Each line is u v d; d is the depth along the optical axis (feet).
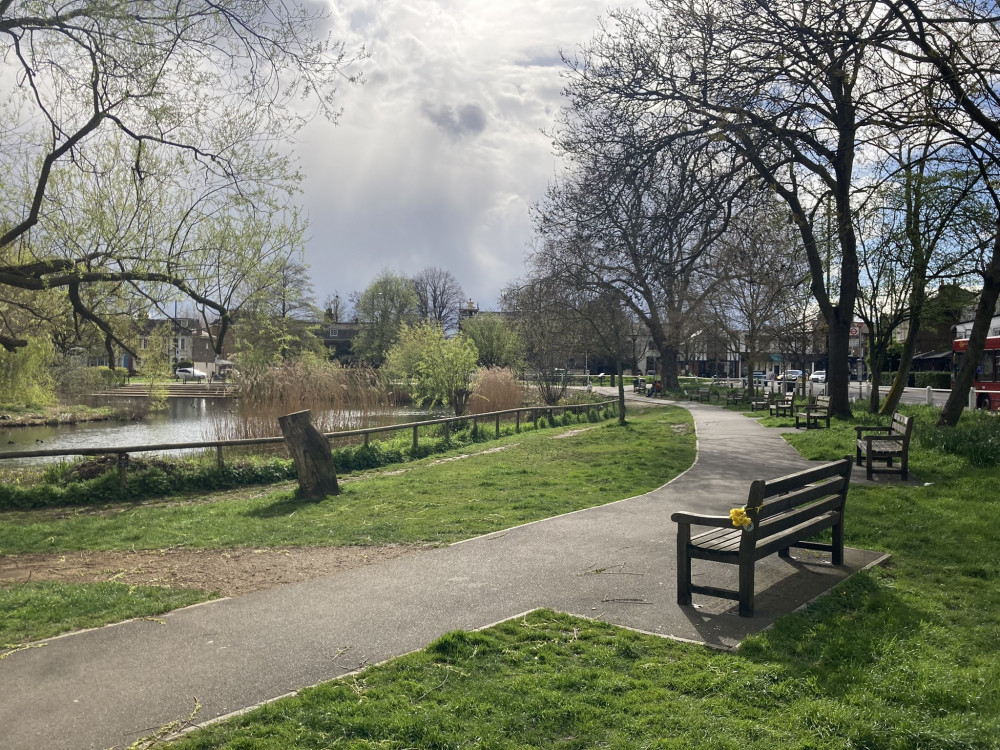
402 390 110.42
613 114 57.98
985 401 87.30
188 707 13.76
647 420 89.97
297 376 73.77
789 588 20.98
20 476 49.16
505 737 12.62
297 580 22.79
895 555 24.61
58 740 12.55
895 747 12.20
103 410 126.72
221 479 47.03
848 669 14.99
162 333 65.51
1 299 48.29
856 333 183.32
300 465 40.19
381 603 19.94
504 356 161.38
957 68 41.93
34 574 24.98
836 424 68.85
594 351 150.51
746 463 46.60
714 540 20.66
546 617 18.49
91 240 42.75
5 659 16.17
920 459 41.98
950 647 16.42
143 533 31.65
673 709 13.51
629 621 18.34
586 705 13.66
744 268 98.17
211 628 18.12
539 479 42.29
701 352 184.75
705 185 53.57
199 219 45.27
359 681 14.79
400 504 36.09
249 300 47.19
